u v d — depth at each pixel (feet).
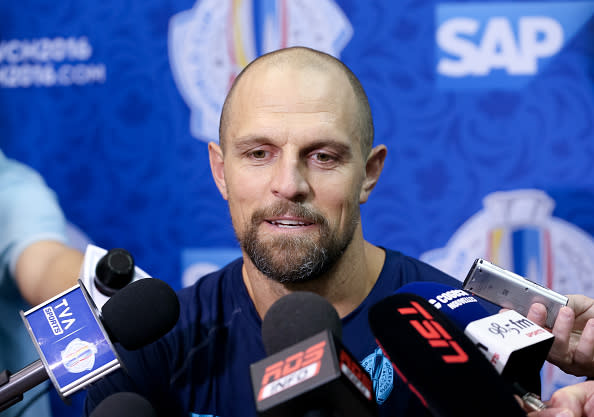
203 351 3.74
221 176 3.76
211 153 3.78
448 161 6.89
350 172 3.20
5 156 7.32
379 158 3.63
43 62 7.27
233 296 3.91
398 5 6.84
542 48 6.72
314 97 3.13
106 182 7.29
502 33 6.76
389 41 6.86
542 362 2.40
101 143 7.27
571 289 6.82
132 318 2.68
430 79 6.85
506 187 6.84
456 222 6.92
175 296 2.87
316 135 3.08
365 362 3.59
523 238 6.85
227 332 3.79
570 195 6.78
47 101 7.29
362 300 3.71
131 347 2.71
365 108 3.40
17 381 2.45
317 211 3.13
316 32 6.93
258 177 3.17
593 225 6.76
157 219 7.25
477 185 6.88
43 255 7.26
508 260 6.87
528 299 2.70
